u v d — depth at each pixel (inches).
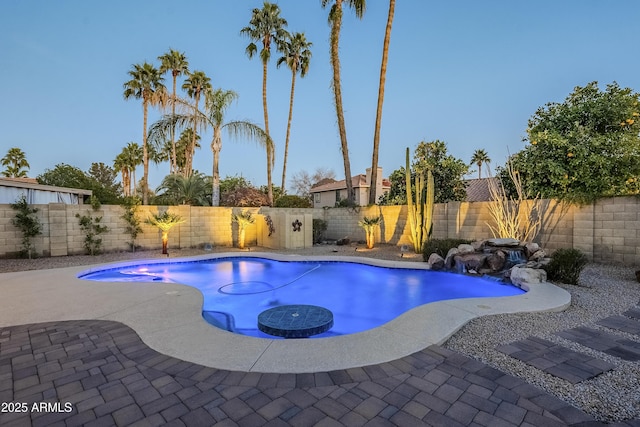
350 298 265.1
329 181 1395.2
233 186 976.9
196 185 629.3
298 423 80.3
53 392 95.0
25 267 326.0
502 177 437.7
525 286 233.0
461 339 137.3
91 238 408.8
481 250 310.8
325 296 271.3
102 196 652.7
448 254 324.5
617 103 358.3
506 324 154.4
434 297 267.1
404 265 336.2
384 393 94.0
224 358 117.4
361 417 82.7
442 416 82.8
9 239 363.3
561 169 362.0
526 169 394.6
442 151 595.5
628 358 117.8
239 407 87.4
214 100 525.3
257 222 558.3
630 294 210.7
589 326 152.6
